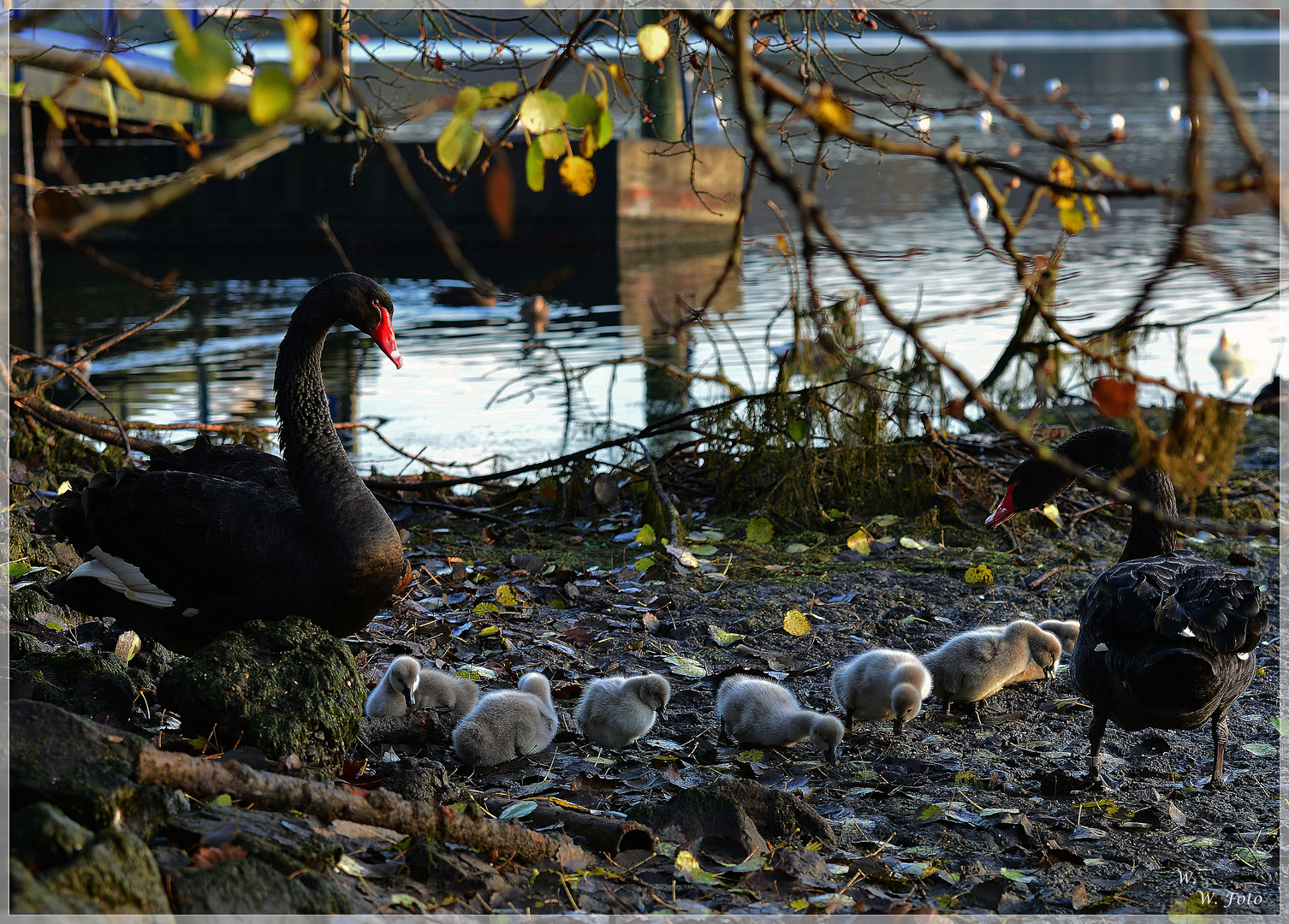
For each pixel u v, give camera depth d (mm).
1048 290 2535
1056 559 7805
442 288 19641
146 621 4812
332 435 4793
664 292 18516
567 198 24578
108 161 25438
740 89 2008
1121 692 4426
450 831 3627
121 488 4812
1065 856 4094
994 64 2285
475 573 7410
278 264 23406
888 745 5125
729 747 5102
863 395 8812
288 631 4266
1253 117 38469
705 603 6934
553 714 4988
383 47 5652
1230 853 4180
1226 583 4312
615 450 10328
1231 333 14367
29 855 2617
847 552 7949
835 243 2068
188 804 3275
